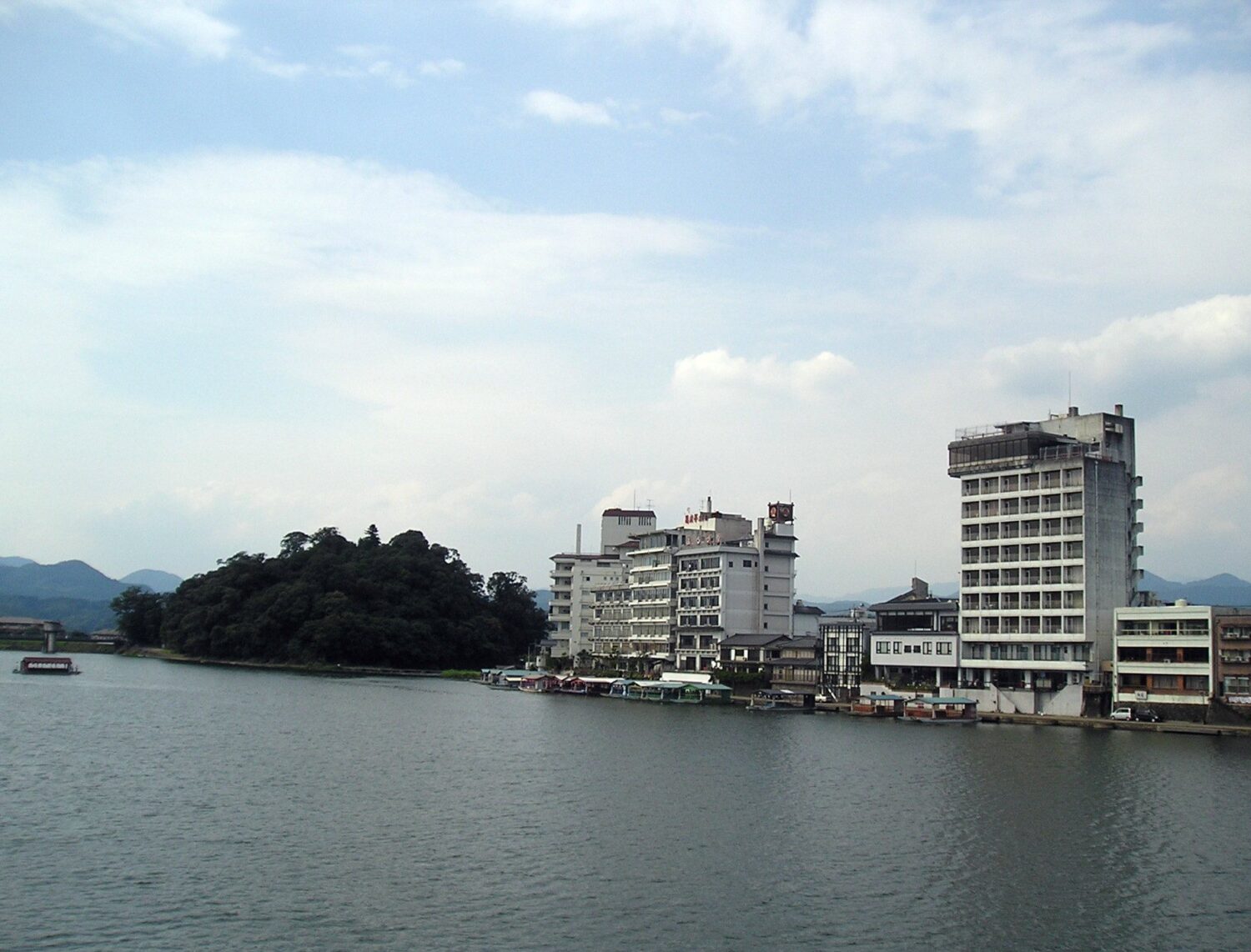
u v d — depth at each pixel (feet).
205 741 438.81
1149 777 379.55
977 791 347.36
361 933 194.29
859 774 384.88
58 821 272.72
